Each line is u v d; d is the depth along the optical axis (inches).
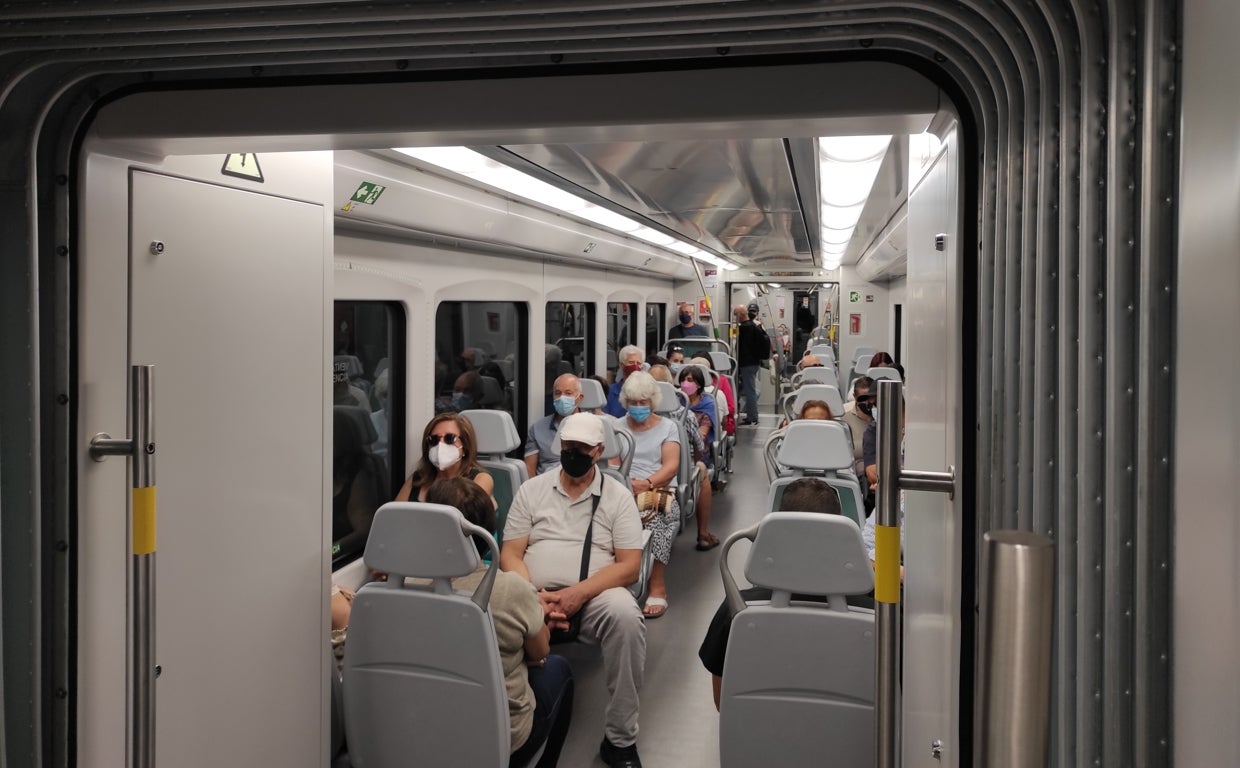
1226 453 36.4
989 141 71.9
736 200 268.5
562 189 229.3
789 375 773.3
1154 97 42.3
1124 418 46.2
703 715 184.2
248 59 76.0
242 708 108.8
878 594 65.6
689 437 310.7
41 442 85.1
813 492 136.0
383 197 175.3
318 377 123.0
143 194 91.8
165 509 95.4
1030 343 61.9
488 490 205.5
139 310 91.6
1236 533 35.5
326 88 81.7
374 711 126.3
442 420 203.3
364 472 198.8
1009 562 36.7
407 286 207.5
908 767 108.6
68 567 86.2
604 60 77.2
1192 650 39.5
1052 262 57.5
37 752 83.1
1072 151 53.9
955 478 76.4
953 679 76.9
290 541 117.6
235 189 105.2
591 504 184.1
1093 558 50.2
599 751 167.9
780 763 121.0
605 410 364.8
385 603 123.5
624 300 432.5
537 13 65.9
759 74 76.0
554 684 149.9
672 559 300.0
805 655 117.6
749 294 705.6
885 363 388.2
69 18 69.0
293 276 116.8
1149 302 42.7
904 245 306.8
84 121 85.0
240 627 108.0
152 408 79.1
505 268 269.4
